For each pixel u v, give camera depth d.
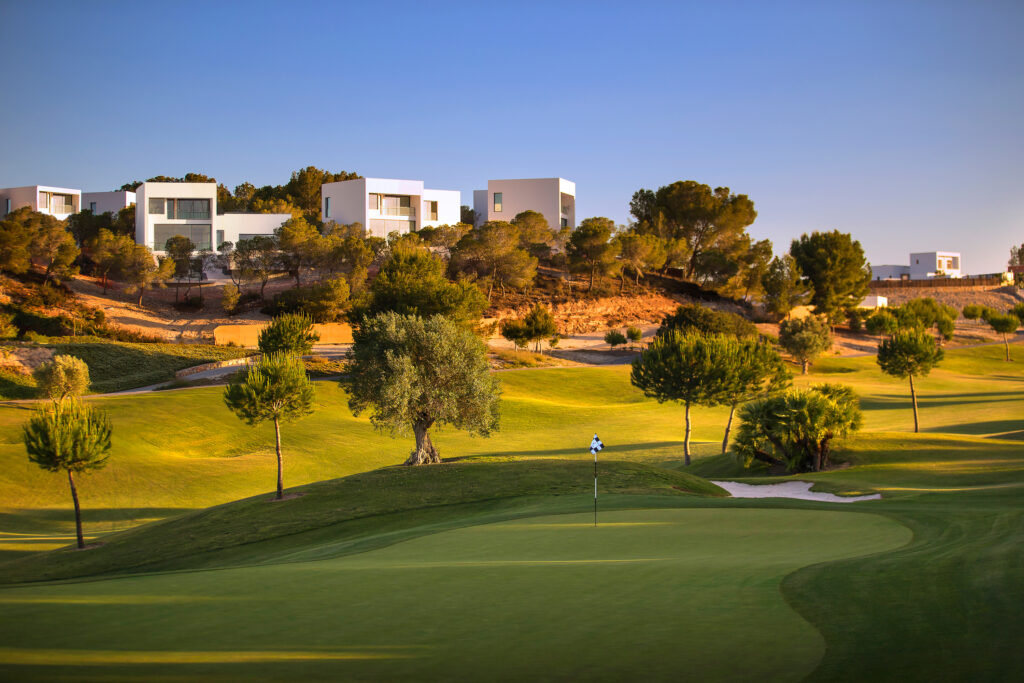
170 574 16.30
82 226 115.56
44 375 48.19
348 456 47.03
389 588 12.12
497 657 8.19
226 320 93.94
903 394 71.56
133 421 49.16
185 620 10.27
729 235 129.50
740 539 15.95
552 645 8.56
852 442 37.47
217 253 111.38
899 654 7.93
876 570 11.57
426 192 122.56
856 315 121.31
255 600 11.58
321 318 92.88
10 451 40.09
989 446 35.31
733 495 28.30
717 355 43.28
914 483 27.69
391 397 34.62
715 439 54.53
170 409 52.75
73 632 9.66
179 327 91.38
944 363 97.50
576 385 76.81
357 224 112.00
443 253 114.94
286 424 52.91
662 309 114.75
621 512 21.42
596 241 110.88
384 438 51.75
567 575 12.46
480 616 9.98
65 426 25.83
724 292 126.50
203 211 111.81
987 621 8.84
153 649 8.76
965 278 157.75
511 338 92.69
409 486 28.70
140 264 96.75
